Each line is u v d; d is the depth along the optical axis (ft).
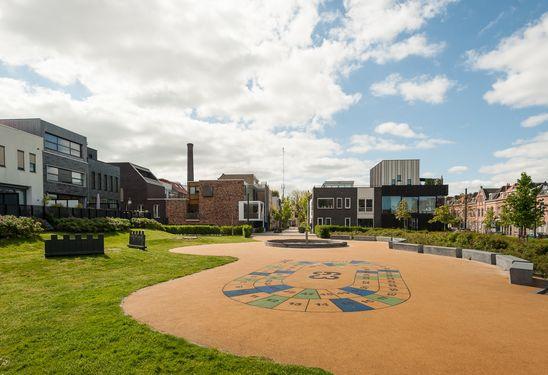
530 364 15.79
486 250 55.36
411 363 15.89
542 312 24.13
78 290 29.96
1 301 26.08
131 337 18.48
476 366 15.58
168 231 127.75
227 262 49.47
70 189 109.09
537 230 170.30
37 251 48.44
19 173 83.56
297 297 28.63
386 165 164.04
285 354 16.89
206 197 166.09
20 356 16.31
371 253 63.10
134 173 174.19
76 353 16.52
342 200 149.07
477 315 23.36
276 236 130.52
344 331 20.22
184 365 15.34
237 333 19.90
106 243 67.31
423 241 71.41
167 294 29.55
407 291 30.83
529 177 116.67
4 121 96.89
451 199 299.99
